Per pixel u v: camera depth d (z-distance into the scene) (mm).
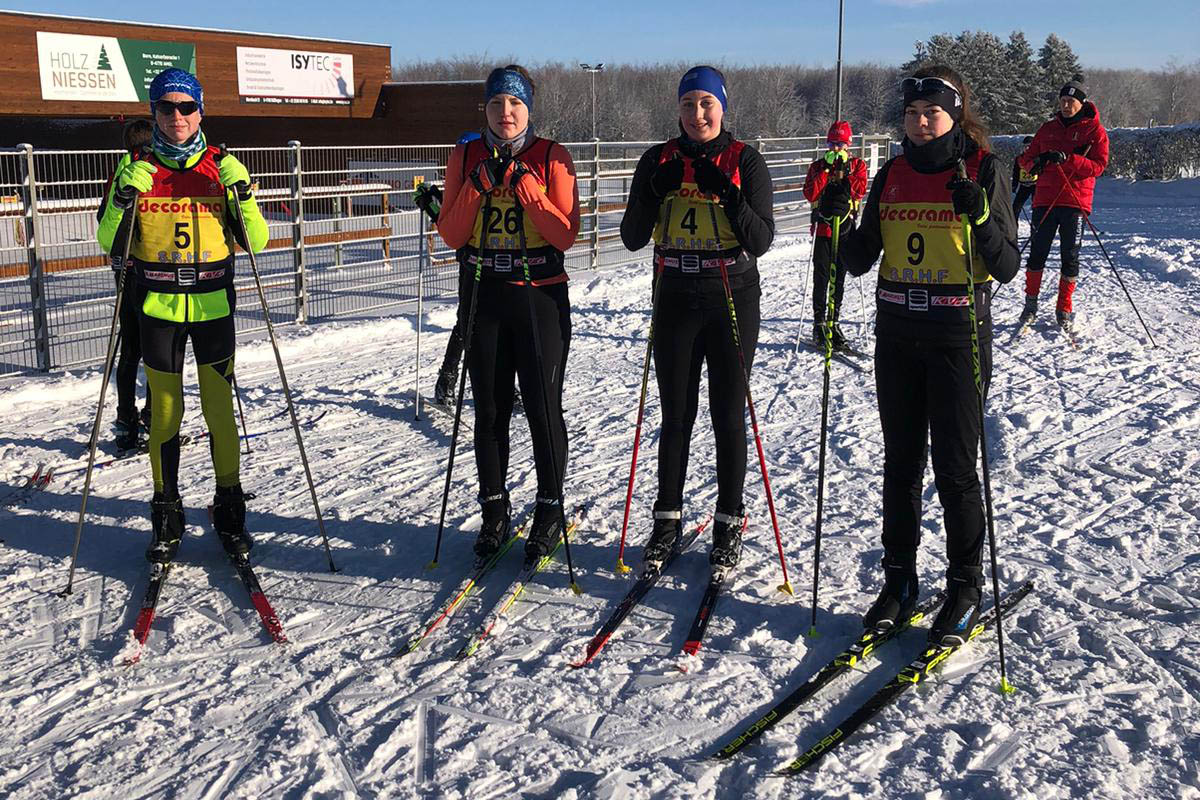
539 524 3797
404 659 3104
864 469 4855
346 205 13141
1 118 17656
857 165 7121
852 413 5852
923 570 3674
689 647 3127
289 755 2605
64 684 2957
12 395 5867
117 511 4355
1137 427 5445
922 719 2758
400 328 8156
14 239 7488
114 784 2498
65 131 18328
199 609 3451
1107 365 6828
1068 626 3248
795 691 2877
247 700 2881
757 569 3709
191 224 3607
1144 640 3158
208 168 3639
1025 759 2547
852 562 3758
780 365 7055
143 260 3617
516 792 2461
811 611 3398
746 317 3512
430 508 4375
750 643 3176
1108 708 2791
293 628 3316
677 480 3689
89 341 7375
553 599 3512
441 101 19219
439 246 12234
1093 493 4469
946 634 3104
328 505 4410
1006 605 3391
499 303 3656
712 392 3598
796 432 5504
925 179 3041
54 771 2555
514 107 3516
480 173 3500
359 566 3785
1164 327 8008
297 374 6750
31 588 3611
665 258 3527
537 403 3705
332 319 8391
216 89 17188
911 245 3057
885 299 3160
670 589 3576
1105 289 9891
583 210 12664
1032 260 7824
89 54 15555
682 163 3340
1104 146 7484
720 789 2475
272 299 9078
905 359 3137
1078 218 7660
